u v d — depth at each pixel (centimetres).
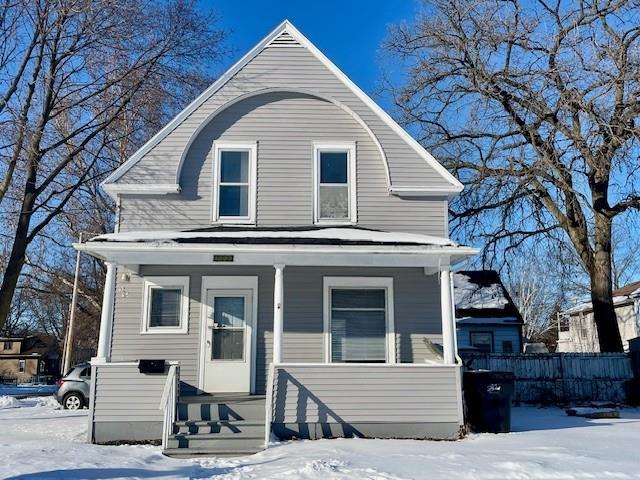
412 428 1040
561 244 2189
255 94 1299
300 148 1292
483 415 1100
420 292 1236
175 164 1246
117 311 1202
